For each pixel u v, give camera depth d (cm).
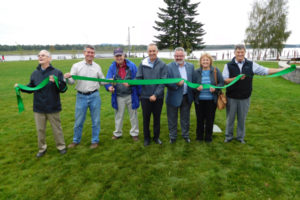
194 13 3052
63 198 204
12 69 1585
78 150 305
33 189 218
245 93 291
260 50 2983
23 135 366
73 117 465
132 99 325
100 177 237
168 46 3144
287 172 235
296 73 848
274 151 284
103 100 627
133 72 325
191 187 215
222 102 290
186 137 326
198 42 3091
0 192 213
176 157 277
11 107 563
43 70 269
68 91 771
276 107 500
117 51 301
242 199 197
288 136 330
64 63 2102
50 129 393
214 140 328
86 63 299
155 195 205
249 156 273
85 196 207
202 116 311
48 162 271
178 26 3023
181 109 315
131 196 205
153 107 308
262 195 201
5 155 292
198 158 273
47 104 269
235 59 293
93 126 313
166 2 3039
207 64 291
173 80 279
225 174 236
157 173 241
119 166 258
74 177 238
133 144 322
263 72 283
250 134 345
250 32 2916
